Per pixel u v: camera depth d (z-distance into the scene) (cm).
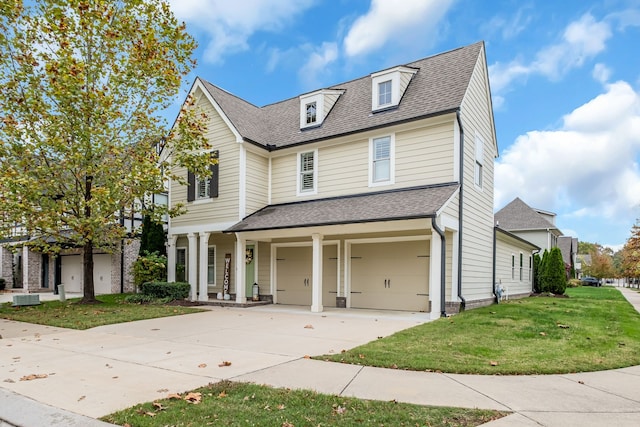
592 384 491
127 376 520
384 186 1285
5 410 400
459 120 1168
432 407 401
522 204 3347
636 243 3158
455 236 1162
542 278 2267
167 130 1436
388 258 1291
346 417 373
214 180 1520
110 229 1408
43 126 1223
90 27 1270
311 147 1452
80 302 1431
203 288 1511
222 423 359
